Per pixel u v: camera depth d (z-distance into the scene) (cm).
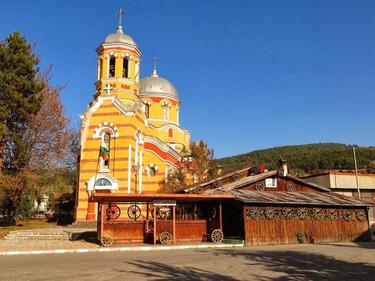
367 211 3281
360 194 4466
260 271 1509
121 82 4412
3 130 3556
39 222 4803
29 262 1755
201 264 1680
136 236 2747
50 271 1479
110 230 2692
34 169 4091
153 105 5328
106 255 2061
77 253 2194
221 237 2742
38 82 3956
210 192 3019
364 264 1720
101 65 4516
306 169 9144
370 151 8944
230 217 3020
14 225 4128
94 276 1368
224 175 3534
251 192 3002
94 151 4056
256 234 2731
